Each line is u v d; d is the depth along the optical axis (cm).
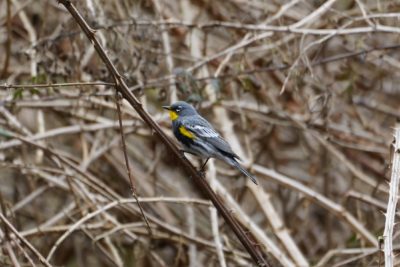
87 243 1454
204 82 1327
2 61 1495
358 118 1532
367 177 1486
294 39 1316
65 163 1221
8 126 1350
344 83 1547
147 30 1176
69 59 1162
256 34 1243
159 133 817
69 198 1523
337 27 1272
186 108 1071
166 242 1391
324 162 1569
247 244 827
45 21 1373
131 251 1352
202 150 1042
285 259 1120
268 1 1486
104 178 1492
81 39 1145
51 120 1614
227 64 1318
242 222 1164
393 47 1238
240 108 1403
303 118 1434
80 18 766
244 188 1413
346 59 1326
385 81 1595
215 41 1549
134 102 795
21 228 1449
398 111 1570
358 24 1412
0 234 973
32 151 1505
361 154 1559
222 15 1490
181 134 1050
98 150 1438
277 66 1249
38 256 852
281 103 1477
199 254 1481
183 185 1527
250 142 1547
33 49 1160
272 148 1585
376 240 1211
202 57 1376
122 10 1387
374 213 1502
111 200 1181
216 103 1306
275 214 1258
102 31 1184
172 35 1472
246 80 1277
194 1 1485
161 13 1354
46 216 1496
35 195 1320
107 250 1386
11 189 1524
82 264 1477
